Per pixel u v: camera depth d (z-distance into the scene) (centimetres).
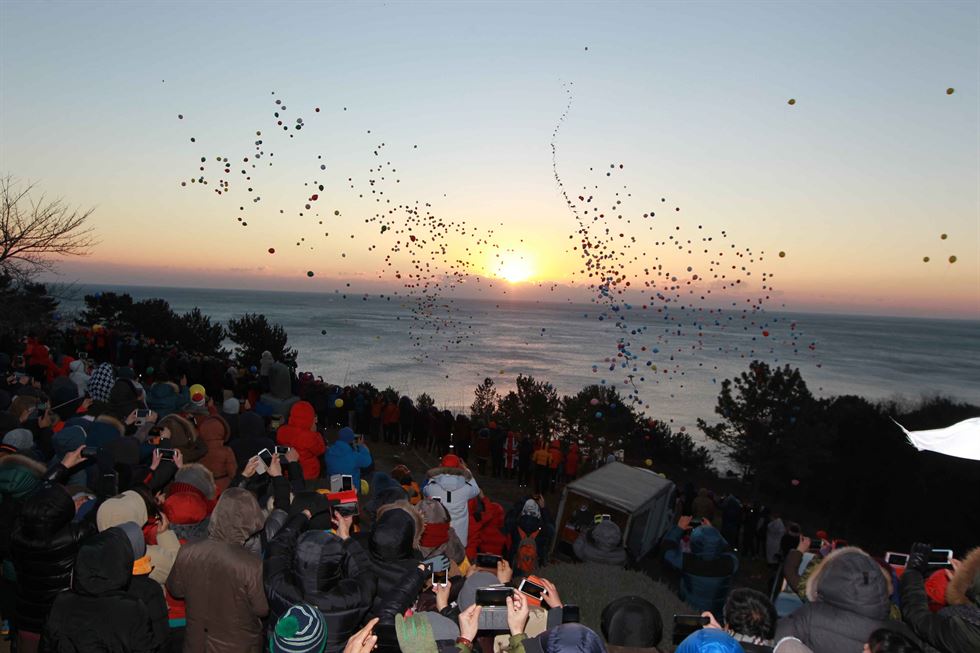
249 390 1970
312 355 10700
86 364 1812
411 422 2184
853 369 15162
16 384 1288
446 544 512
